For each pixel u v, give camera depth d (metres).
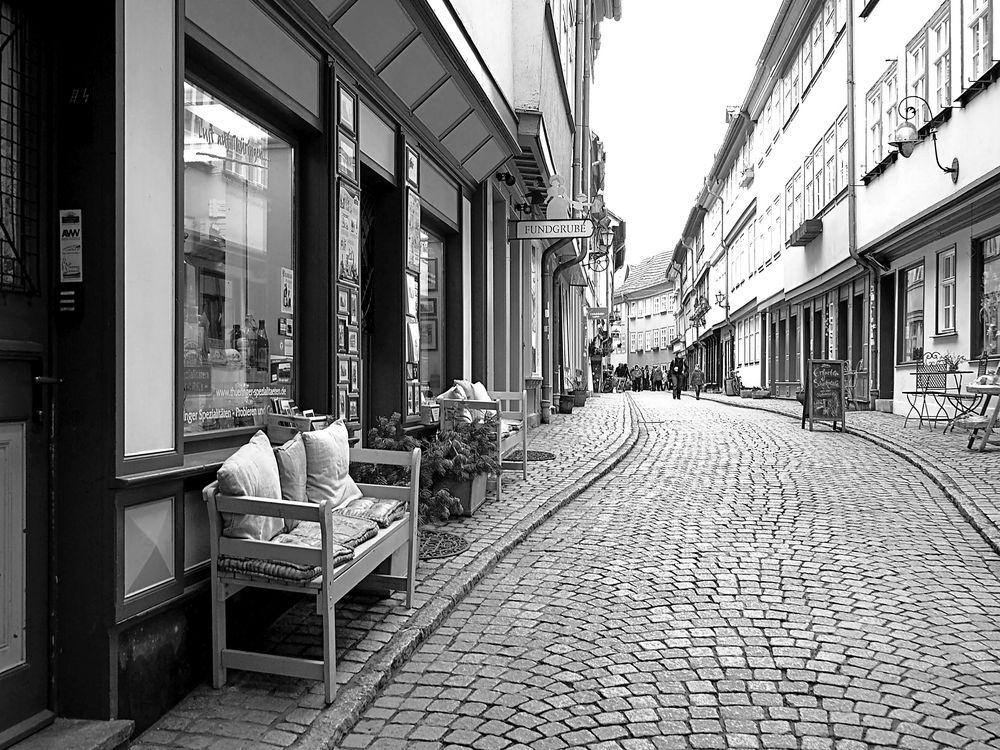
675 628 4.54
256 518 3.73
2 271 3.04
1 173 3.05
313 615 4.55
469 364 10.55
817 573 5.60
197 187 4.40
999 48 12.09
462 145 9.27
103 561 3.18
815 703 3.58
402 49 6.61
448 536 6.43
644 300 86.81
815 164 23.06
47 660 3.18
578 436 14.32
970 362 13.74
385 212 7.56
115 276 3.21
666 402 30.28
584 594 5.16
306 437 4.45
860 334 20.53
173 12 3.61
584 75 19.02
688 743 3.23
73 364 3.23
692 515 7.58
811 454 11.83
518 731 3.34
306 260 5.61
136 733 3.27
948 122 13.68
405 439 6.73
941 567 5.73
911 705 3.55
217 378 4.58
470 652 4.20
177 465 3.58
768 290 30.28
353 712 3.43
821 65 22.17
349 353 5.90
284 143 5.41
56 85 3.25
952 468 9.57
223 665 3.65
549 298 18.92
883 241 17.09
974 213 13.27
